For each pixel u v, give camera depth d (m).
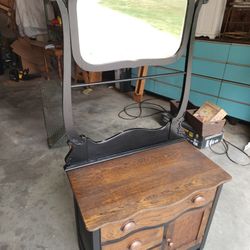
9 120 2.70
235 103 2.61
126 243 0.91
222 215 1.51
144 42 0.90
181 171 1.01
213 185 0.94
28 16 4.05
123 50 0.87
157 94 3.38
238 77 2.49
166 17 0.88
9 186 1.72
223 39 2.52
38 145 2.22
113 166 1.02
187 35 0.97
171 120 1.16
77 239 1.33
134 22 0.84
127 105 3.16
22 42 4.30
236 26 2.71
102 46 0.82
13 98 3.34
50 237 1.36
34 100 3.28
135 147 1.13
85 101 3.28
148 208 0.83
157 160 1.08
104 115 2.86
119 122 2.70
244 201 1.62
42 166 1.94
